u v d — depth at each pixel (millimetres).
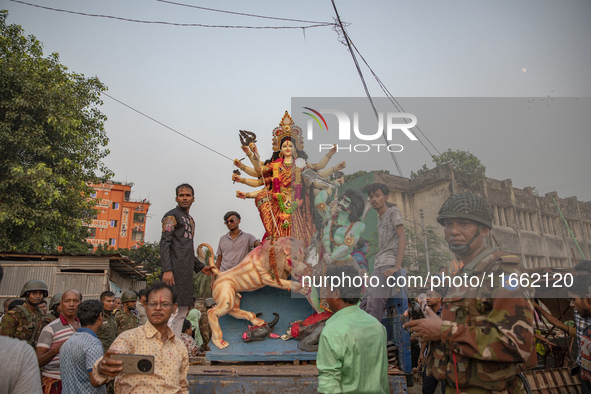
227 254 4855
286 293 3744
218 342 3578
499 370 2193
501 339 2086
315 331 3549
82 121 14328
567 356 4711
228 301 3619
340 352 2410
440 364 2404
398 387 3072
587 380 3504
